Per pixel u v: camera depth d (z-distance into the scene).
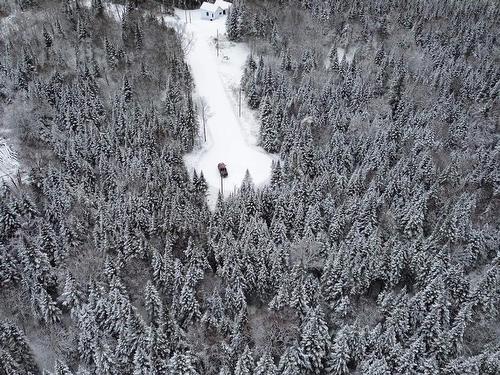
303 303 82.00
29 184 102.56
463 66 142.12
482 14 173.50
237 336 78.50
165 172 104.50
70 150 105.31
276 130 121.00
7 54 125.56
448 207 101.06
